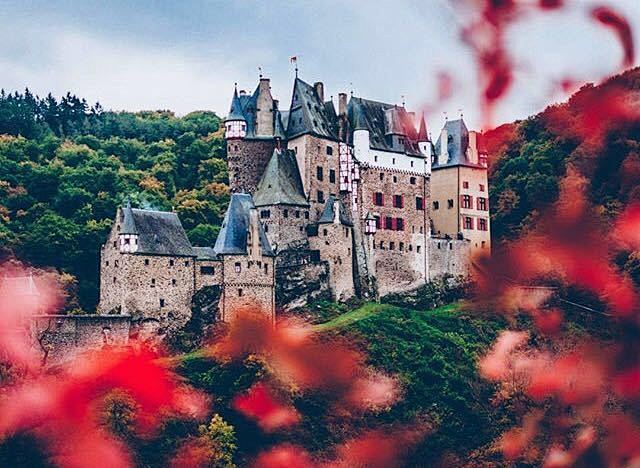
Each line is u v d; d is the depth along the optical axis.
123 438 108.38
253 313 132.12
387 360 129.75
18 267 147.12
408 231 157.25
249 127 152.75
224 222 136.62
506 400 117.50
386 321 137.75
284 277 141.88
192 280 131.12
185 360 120.12
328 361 125.31
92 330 122.38
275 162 148.38
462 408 124.25
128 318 125.00
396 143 158.88
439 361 131.00
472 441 120.06
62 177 179.12
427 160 161.88
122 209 129.12
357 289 149.38
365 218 152.62
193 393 116.50
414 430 122.69
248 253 133.88
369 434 120.69
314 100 156.38
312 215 148.38
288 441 115.56
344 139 155.38
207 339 128.75
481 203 166.88
